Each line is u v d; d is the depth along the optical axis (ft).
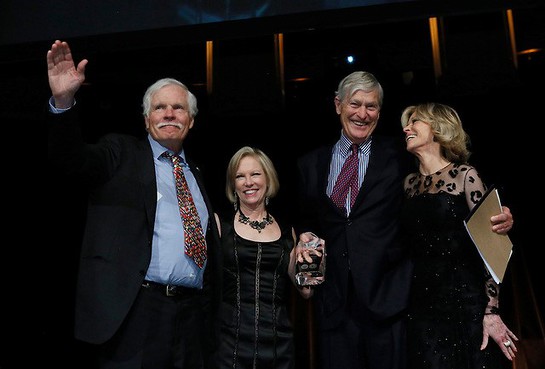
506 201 25.07
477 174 9.77
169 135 9.80
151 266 9.12
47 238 23.85
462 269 9.64
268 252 10.46
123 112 25.73
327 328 10.48
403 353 10.13
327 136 26.43
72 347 19.66
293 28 15.40
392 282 10.29
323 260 10.12
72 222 24.18
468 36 24.06
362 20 15.15
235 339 10.15
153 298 9.10
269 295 10.38
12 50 15.92
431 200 9.82
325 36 24.94
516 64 23.68
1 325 20.53
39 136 24.49
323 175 11.05
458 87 23.63
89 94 25.61
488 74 23.52
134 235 9.04
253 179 10.67
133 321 8.95
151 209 9.21
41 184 24.31
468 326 9.48
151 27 15.56
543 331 17.90
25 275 23.03
